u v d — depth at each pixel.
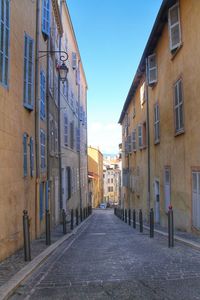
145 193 25.91
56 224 22.17
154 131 21.48
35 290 6.65
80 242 14.17
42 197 16.20
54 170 21.52
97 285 6.78
